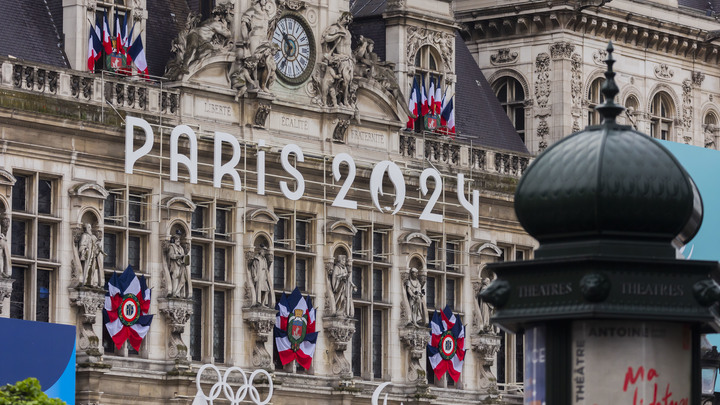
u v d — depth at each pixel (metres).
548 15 182.12
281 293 152.38
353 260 159.12
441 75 171.75
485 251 171.50
